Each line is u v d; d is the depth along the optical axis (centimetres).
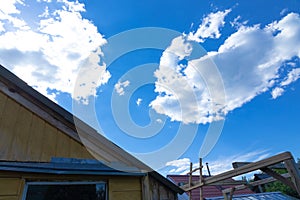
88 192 254
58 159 258
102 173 265
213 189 988
